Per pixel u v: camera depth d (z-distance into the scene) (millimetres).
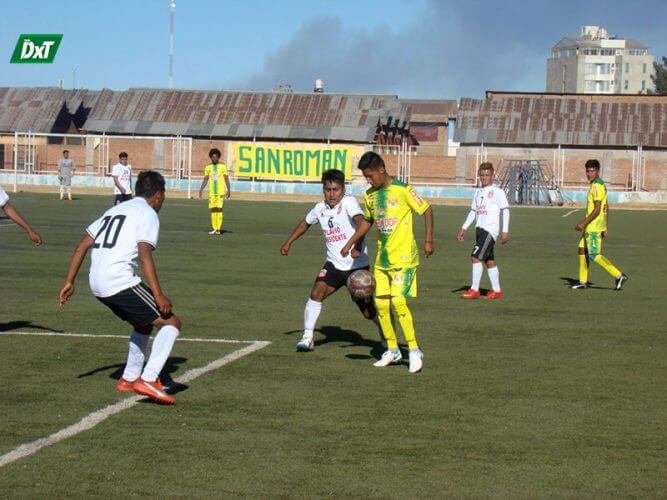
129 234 8352
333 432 7555
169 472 6512
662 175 65625
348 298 15273
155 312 8391
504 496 6156
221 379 9352
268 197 53156
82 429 7504
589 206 17000
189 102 71375
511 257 23297
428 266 20688
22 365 9844
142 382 8227
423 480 6438
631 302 15523
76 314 13219
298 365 10078
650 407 8516
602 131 68938
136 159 67500
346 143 67125
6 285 16062
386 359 10109
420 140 94938
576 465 6816
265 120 69312
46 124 71125
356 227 10562
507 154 67875
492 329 12672
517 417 8102
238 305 14391
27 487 6180
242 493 6125
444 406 8430
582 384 9398
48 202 42469
